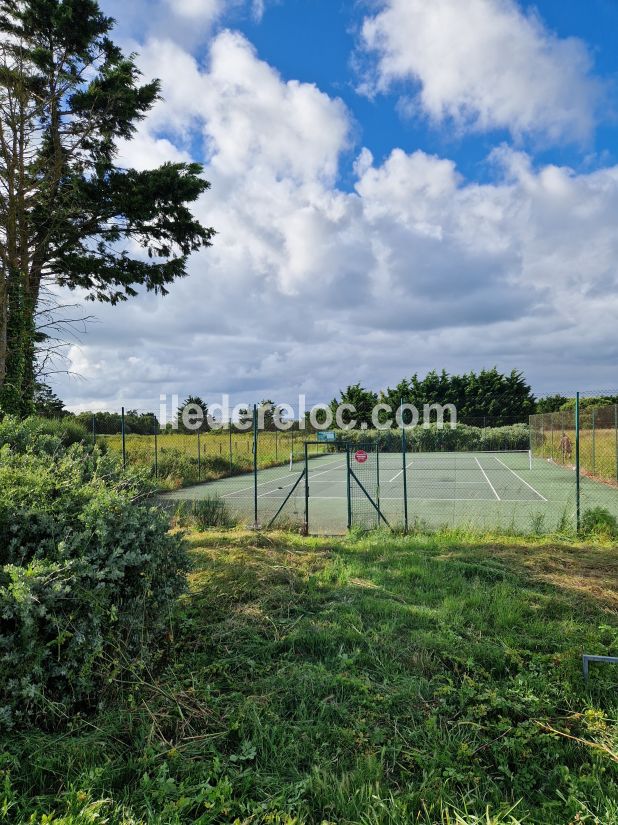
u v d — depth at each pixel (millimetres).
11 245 15852
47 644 3039
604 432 25531
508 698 3504
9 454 4336
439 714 3342
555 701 3477
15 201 15727
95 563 3377
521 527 11180
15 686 2918
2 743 2842
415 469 29516
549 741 3035
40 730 3012
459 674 3887
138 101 21750
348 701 3469
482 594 5562
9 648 2938
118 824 2367
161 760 2838
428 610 5117
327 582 6133
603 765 2855
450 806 2543
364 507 15664
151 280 24484
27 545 3338
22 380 16062
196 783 2676
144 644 3801
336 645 4332
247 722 3178
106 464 4816
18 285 15953
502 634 4586
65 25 19672
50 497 3795
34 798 2494
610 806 2506
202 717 3221
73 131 19828
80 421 22266
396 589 5871
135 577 3770
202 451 30641
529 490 19641
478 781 2750
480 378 55938
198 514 11617
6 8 19844
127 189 21844
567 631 4645
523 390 55594
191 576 6016
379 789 2607
